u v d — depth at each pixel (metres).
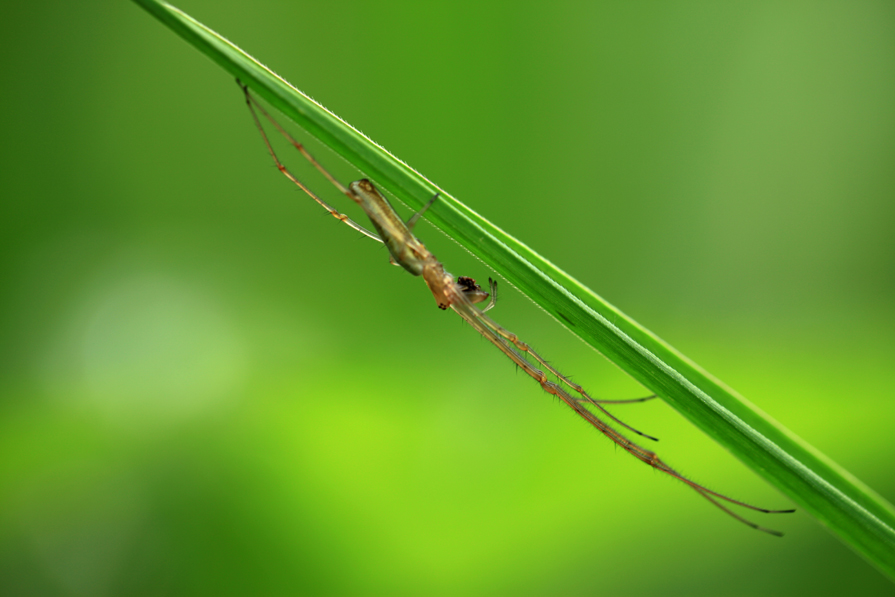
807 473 0.14
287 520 0.16
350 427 0.17
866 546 0.14
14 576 0.16
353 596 0.16
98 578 0.16
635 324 0.14
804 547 0.16
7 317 0.21
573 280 0.14
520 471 0.16
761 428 0.14
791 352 0.20
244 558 0.16
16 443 0.17
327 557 0.16
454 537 0.16
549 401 0.17
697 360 0.20
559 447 0.17
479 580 0.16
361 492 0.16
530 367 0.15
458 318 0.21
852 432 0.17
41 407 0.18
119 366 0.19
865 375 0.18
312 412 0.17
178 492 0.17
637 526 0.16
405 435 0.17
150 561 0.16
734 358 0.20
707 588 0.16
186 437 0.17
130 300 0.21
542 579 0.16
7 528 0.16
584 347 0.20
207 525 0.16
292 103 0.14
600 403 0.14
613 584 0.16
